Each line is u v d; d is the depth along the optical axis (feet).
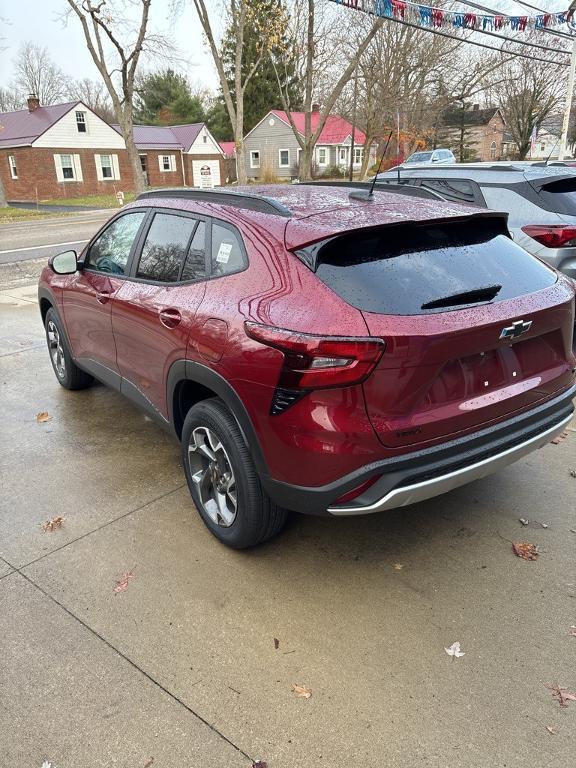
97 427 14.58
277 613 8.46
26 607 8.61
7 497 11.50
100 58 78.74
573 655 7.65
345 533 10.31
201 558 9.66
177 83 190.29
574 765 6.27
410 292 7.75
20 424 14.82
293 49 74.74
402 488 7.68
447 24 37.58
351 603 8.63
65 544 10.05
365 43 70.28
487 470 8.60
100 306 12.71
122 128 82.69
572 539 10.03
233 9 70.95
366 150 97.25
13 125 124.36
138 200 12.59
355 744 6.55
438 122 116.88
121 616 8.43
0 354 20.61
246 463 8.79
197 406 9.62
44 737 6.68
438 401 7.86
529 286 8.96
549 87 122.42
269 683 7.32
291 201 9.50
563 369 9.52
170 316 9.87
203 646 7.89
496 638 7.96
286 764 6.35
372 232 8.23
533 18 40.75
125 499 11.40
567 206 17.37
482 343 7.89
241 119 74.69
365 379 7.26
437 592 8.83
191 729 6.75
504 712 6.88
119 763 6.39
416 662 7.59
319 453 7.54
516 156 158.30
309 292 7.70
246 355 8.07
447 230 9.05
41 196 118.21
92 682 7.36
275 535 9.76
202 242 9.92
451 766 6.29
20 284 33.53
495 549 9.80
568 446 13.28
